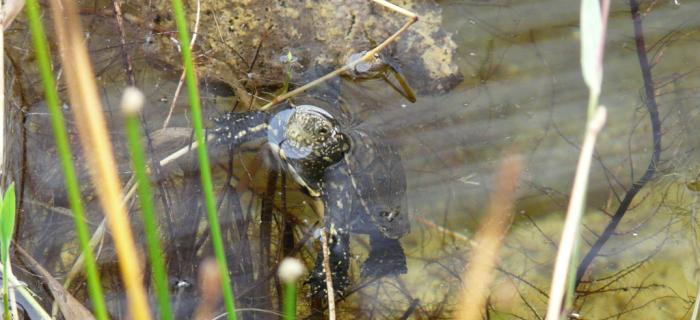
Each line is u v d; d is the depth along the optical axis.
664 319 7.32
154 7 8.54
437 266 7.61
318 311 7.16
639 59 9.16
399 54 8.76
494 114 8.67
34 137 7.55
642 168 8.39
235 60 8.48
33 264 6.55
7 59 7.97
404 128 8.49
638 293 7.48
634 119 8.73
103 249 6.85
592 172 8.40
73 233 7.04
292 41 8.62
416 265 7.65
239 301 6.97
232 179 7.77
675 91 8.89
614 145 8.59
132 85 7.87
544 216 8.02
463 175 8.22
